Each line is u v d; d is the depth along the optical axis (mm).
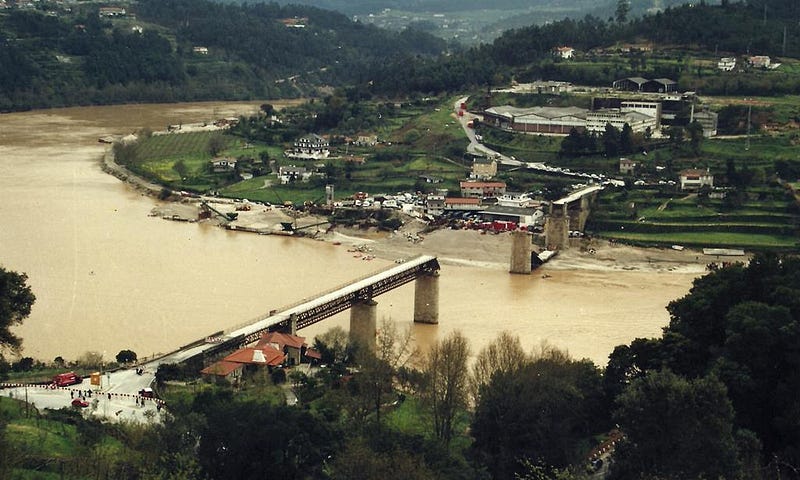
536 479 171375
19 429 174375
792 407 189125
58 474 154625
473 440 196375
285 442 168375
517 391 193250
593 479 182125
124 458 161625
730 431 173875
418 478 155000
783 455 184000
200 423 173125
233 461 165750
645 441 173125
